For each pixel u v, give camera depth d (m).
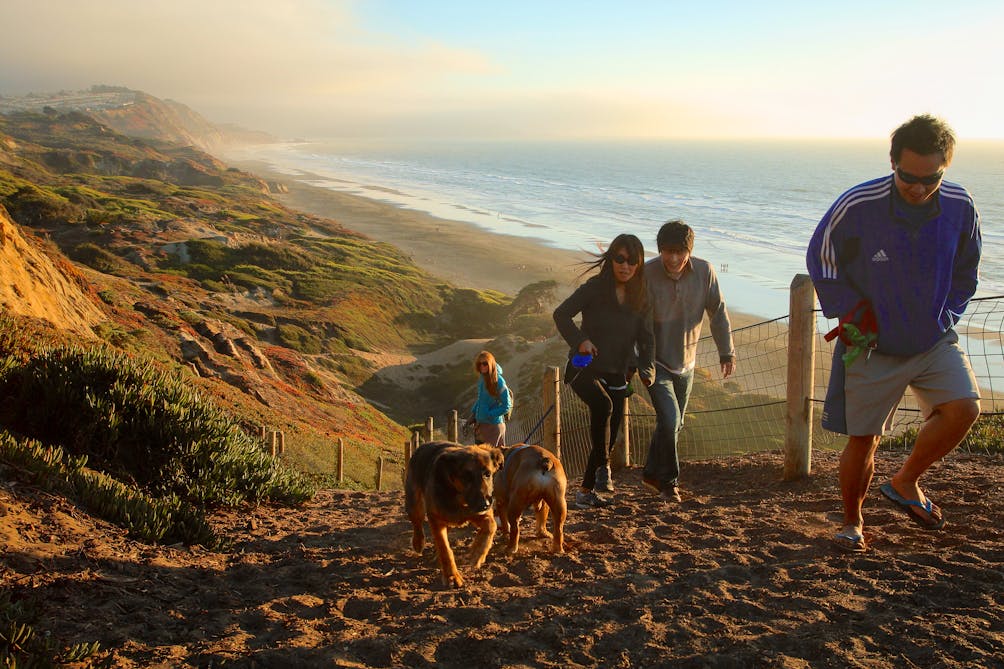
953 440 4.50
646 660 3.47
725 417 26.14
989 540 4.86
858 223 4.33
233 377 30.70
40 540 4.74
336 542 6.31
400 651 3.61
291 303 70.38
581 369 6.66
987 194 180.38
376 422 40.88
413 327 72.62
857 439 4.72
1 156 149.12
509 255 108.50
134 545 5.20
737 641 3.58
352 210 163.75
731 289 75.19
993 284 72.00
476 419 8.91
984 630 3.49
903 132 4.07
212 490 7.46
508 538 5.70
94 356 8.11
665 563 4.98
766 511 6.23
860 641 3.48
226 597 4.53
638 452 10.67
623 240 6.13
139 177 187.25
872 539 5.14
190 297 62.94
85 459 6.36
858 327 4.40
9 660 3.21
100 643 3.65
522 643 3.66
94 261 70.94
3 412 7.06
